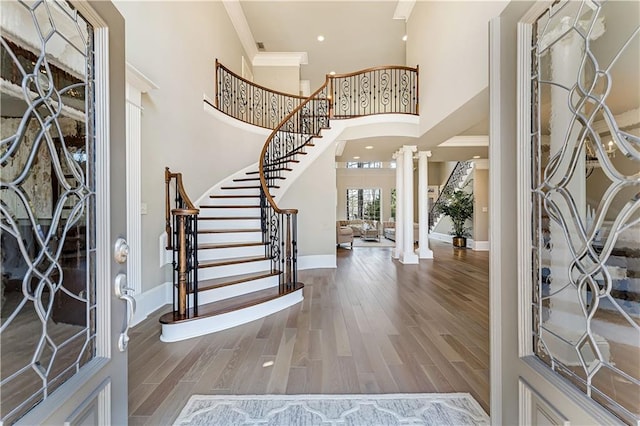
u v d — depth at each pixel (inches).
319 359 87.2
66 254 37.4
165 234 141.6
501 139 50.0
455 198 387.9
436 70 183.6
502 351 49.3
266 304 125.0
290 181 214.7
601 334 35.5
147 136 131.4
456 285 178.2
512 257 47.5
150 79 134.5
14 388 30.5
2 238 29.7
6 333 29.9
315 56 316.8
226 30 234.2
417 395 69.7
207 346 95.8
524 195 45.5
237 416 62.9
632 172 32.5
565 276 40.9
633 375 31.8
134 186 117.9
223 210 179.5
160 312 128.0
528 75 45.4
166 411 64.4
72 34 38.6
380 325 113.9
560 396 37.2
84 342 39.4
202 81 189.2
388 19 255.8
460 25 150.6
